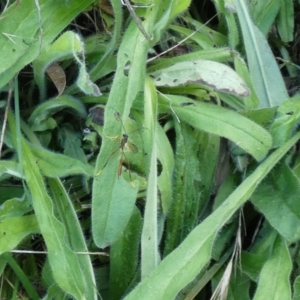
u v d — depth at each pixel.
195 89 0.23
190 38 0.24
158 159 0.21
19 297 0.22
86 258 0.20
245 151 0.23
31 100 0.23
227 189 0.23
